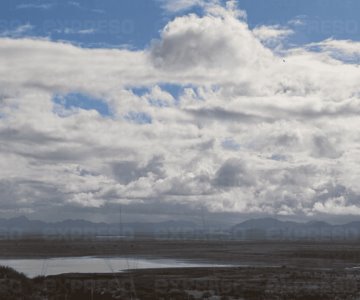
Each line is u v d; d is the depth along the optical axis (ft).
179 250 621.31
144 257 484.33
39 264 389.19
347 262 413.18
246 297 190.29
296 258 456.04
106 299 174.40
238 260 437.58
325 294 198.59
